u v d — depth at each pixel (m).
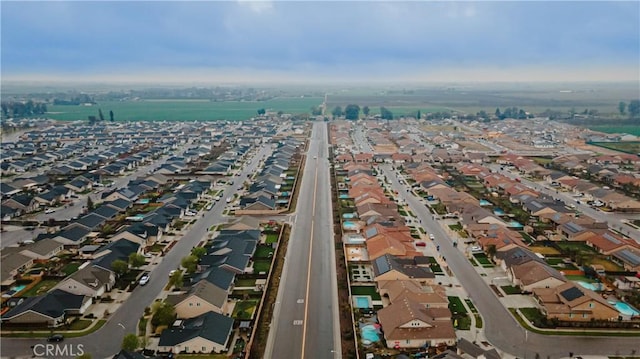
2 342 60.12
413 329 59.97
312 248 91.75
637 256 83.25
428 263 82.44
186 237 98.81
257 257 87.19
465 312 67.56
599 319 64.81
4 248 90.56
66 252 90.75
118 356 53.19
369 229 98.31
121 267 76.94
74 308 66.56
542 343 60.22
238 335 61.91
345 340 60.75
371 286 75.88
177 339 58.56
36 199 121.31
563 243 95.19
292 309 68.38
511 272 77.94
